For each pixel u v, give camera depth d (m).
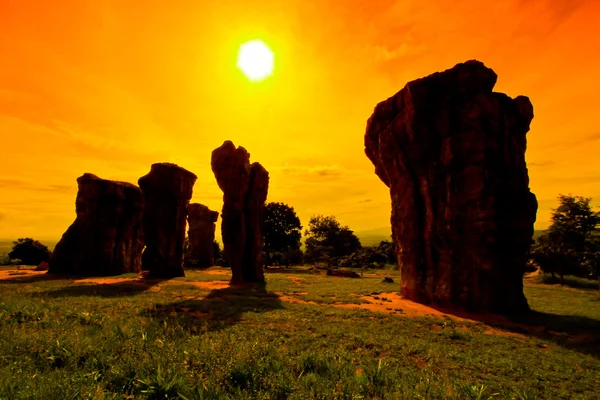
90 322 11.68
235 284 31.12
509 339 13.84
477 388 7.09
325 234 98.75
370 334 13.18
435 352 11.11
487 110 21.67
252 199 35.75
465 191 21.33
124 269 41.16
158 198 38.25
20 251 59.12
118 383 6.00
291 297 23.66
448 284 21.11
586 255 32.16
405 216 24.59
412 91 23.72
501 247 20.64
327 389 6.04
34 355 7.09
